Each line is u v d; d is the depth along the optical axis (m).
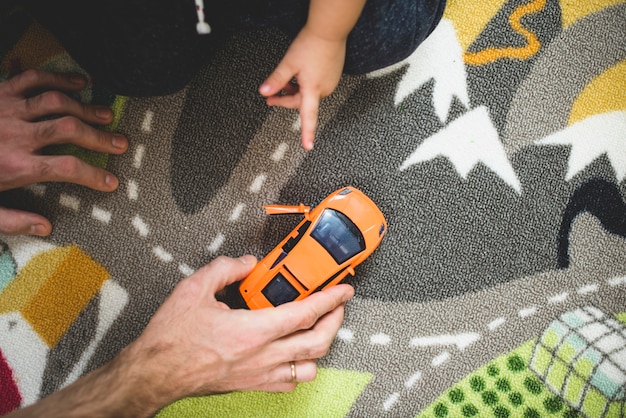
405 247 0.92
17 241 0.92
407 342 0.92
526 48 0.90
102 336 0.92
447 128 0.91
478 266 0.92
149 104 0.91
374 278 0.92
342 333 0.92
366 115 0.91
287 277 0.82
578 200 0.91
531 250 0.91
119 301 0.92
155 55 0.68
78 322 0.92
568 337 0.91
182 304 0.74
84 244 0.92
